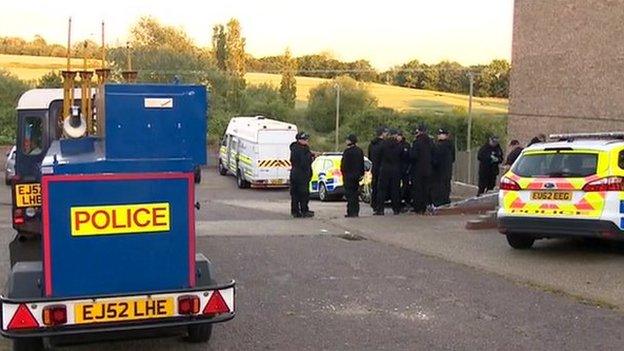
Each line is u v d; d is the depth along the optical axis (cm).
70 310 523
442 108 5700
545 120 1925
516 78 2011
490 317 729
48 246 526
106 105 534
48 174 524
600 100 1762
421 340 651
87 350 622
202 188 3250
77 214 529
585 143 1028
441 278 913
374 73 7525
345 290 846
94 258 535
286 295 821
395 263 1012
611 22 1725
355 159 1572
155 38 6272
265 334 669
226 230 1332
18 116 805
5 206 2048
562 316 732
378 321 714
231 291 562
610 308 764
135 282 545
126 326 536
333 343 642
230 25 6169
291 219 1552
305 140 1591
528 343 641
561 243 1168
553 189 1012
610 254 1059
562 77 1867
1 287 846
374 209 1609
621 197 978
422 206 1583
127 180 537
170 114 547
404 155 1619
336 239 1233
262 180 3120
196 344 637
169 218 549
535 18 1942
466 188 2644
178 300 545
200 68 5756
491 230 1318
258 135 3111
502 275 930
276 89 5994
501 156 1897
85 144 593
